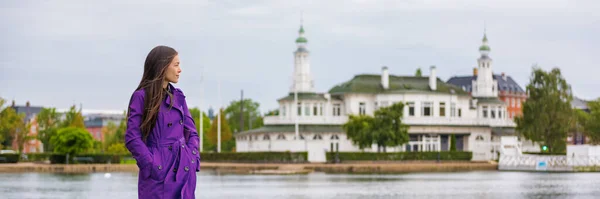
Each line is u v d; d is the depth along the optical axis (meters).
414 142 116.81
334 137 114.50
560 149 103.88
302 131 112.75
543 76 104.38
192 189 8.45
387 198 40.25
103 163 83.44
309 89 117.75
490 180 59.47
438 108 118.44
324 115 117.38
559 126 102.75
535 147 121.56
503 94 170.75
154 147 8.36
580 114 116.25
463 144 120.75
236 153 96.81
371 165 84.81
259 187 49.81
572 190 46.09
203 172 77.12
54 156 81.00
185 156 8.39
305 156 95.31
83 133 80.69
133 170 77.62
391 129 98.12
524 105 105.00
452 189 47.50
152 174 8.24
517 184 53.03
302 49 118.06
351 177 65.69
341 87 122.31
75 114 144.50
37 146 173.12
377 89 120.56
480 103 125.88
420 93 117.31
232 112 195.88
